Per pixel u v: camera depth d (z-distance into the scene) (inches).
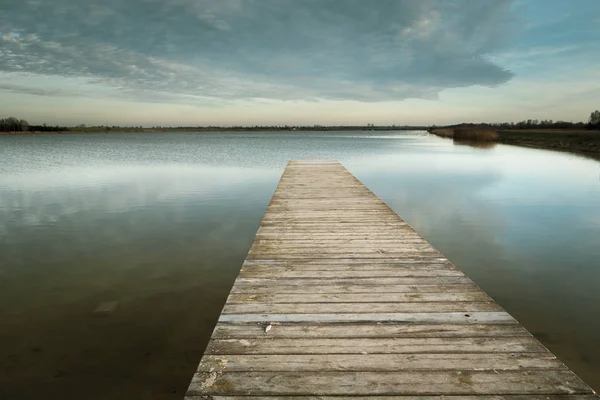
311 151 1274.6
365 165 748.6
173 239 251.0
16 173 644.7
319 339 87.0
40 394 101.0
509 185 470.3
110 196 415.8
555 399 67.2
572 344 123.0
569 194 402.9
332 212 220.5
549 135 1718.8
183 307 153.2
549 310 146.9
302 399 67.9
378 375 74.2
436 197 398.0
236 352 82.0
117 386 104.7
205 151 1332.4
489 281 175.5
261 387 70.9
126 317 144.5
